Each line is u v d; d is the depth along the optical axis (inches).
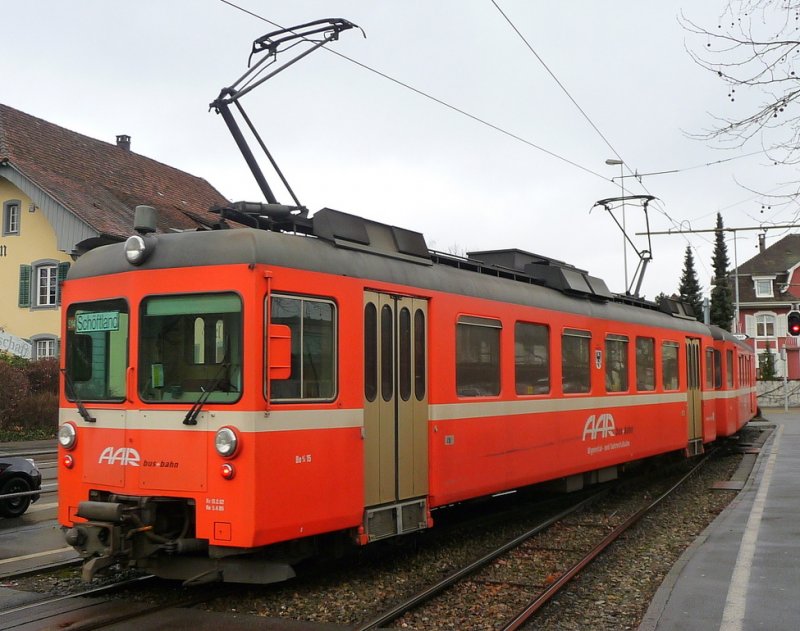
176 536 292.8
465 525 446.9
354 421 314.7
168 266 294.0
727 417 853.8
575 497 571.5
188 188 1566.2
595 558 373.1
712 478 682.8
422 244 383.9
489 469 404.2
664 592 292.7
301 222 324.2
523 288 458.3
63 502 316.5
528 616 278.1
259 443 274.7
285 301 290.2
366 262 334.0
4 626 259.4
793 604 276.8
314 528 294.0
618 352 565.6
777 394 2255.2
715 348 848.9
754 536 392.5
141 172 1473.9
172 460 285.1
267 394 278.2
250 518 270.8
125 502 291.1
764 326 2637.8
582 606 299.4
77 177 1305.4
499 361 421.1
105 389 308.0
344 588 315.0
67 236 1193.4
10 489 484.4
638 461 634.8
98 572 295.9
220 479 275.0
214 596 300.0
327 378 306.3
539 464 451.5
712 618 261.6
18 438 1019.9
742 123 332.8
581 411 502.0
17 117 1311.5
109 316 308.5
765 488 562.3
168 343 292.0
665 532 447.8
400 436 343.3
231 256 283.4
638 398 588.1
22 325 1290.6
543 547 402.9
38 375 1099.3
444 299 376.5
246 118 371.6
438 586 310.0
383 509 329.4
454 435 377.7
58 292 1268.5
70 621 266.1
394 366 342.3
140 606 285.7
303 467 291.0
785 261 2731.3
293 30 396.2
